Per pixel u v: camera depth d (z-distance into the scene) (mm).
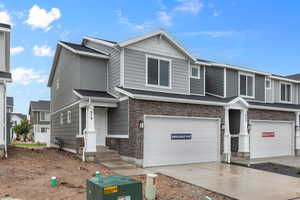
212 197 7070
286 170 11680
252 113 15984
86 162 11742
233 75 17547
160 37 14125
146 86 13555
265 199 6898
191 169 11336
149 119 11922
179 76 14789
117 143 12781
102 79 14555
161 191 7359
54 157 12727
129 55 13188
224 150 14102
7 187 7020
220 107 14297
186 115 13000
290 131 17984
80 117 13461
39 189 6938
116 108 13133
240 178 9547
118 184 4309
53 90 20531
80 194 6535
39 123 39375
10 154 12312
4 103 11414
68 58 15930
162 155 12164
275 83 20875
